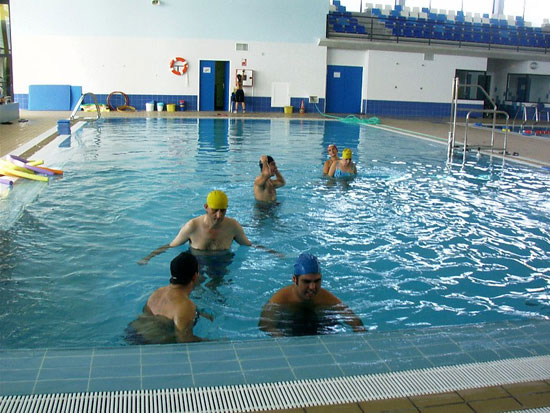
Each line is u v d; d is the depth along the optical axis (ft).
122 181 24.85
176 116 64.69
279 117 68.49
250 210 20.08
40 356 7.97
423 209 21.06
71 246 15.58
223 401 6.95
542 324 9.57
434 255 15.74
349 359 8.11
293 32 75.05
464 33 83.76
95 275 13.43
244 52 74.28
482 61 81.05
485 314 12.00
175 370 7.66
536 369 7.91
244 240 16.02
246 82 74.59
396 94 79.87
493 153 38.40
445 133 53.36
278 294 11.87
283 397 7.07
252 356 8.14
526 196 23.91
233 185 24.49
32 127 47.50
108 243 15.93
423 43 80.79
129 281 13.10
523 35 86.84
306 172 28.66
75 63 70.44
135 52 71.61
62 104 70.49
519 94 84.23
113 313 11.36
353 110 80.33
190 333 10.50
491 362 8.10
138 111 71.26
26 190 22.56
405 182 26.55
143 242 16.08
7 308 11.51
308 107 77.56
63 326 10.77
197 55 73.15
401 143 44.32
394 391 7.28
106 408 6.72
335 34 78.33
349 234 17.49
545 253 16.11
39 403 6.78
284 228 17.93
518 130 60.34
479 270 14.64
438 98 81.10
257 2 73.15
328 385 7.39
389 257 15.46
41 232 16.85
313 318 11.28
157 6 70.95
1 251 15.03
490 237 17.61
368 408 6.89
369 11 85.15
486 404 7.04
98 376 7.43
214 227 15.23
